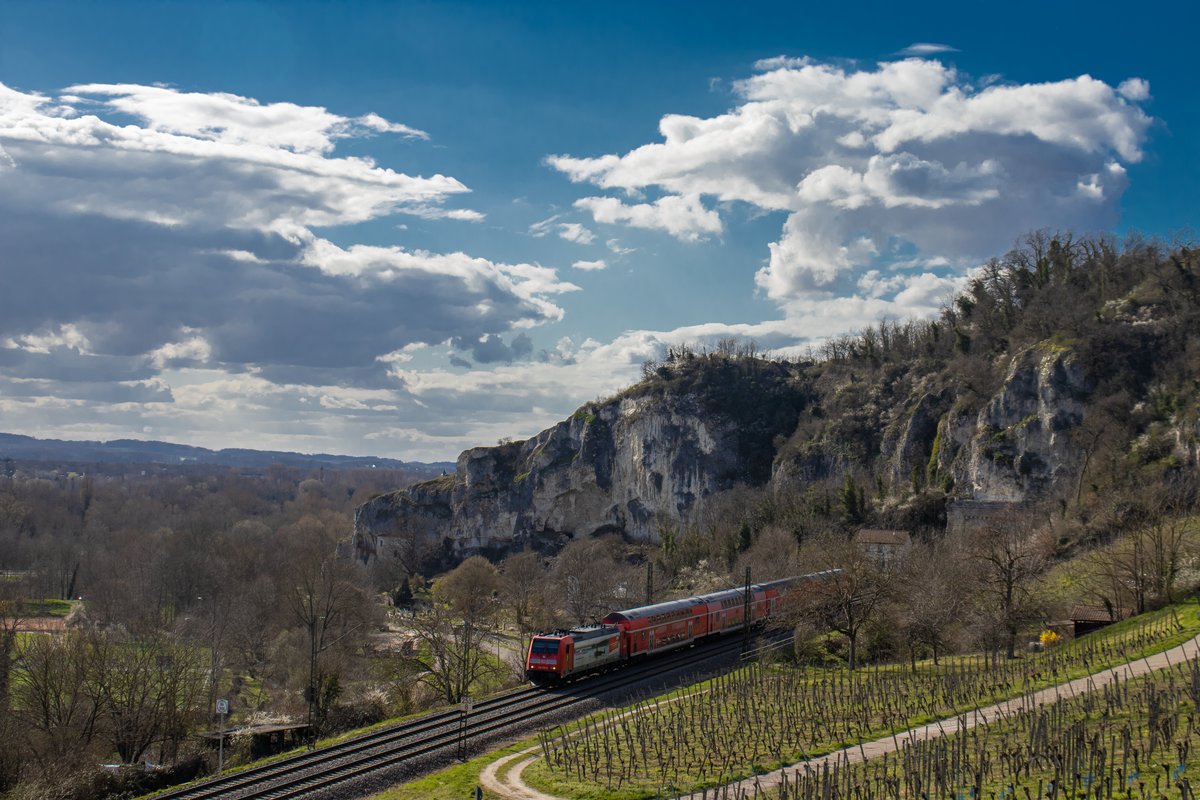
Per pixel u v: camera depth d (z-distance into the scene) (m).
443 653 93.25
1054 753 39.88
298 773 50.28
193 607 152.75
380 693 87.50
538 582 169.75
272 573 176.38
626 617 81.88
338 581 135.75
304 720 78.94
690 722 56.41
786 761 47.47
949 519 159.88
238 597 145.75
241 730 74.69
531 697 68.38
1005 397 165.12
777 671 73.88
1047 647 74.50
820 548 121.88
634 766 47.88
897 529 162.50
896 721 53.91
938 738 47.94
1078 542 114.50
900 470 186.75
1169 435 137.12
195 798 46.91
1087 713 47.75
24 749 74.81
